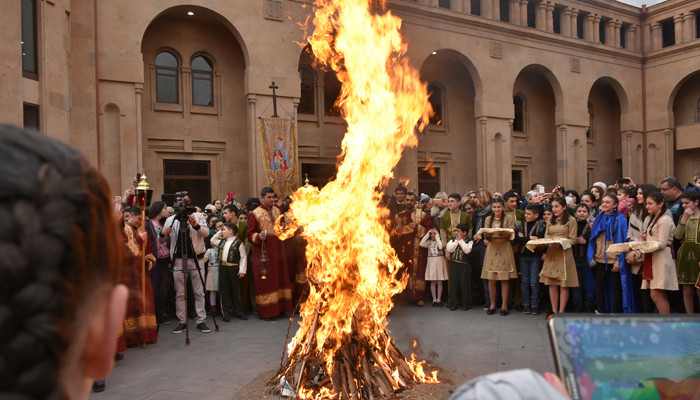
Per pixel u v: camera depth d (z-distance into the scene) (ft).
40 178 1.22
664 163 85.40
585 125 80.38
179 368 17.49
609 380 3.04
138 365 17.95
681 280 19.83
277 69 56.65
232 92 59.26
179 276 23.38
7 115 35.29
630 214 21.74
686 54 82.64
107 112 48.83
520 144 80.38
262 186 55.52
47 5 39.99
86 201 1.31
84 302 1.32
